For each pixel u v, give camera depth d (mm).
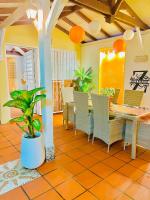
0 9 2803
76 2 2887
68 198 1938
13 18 3307
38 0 2439
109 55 5660
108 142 3033
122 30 4809
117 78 5484
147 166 2605
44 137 2697
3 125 4656
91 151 3104
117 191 2051
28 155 2453
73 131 4176
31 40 5109
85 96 3350
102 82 5883
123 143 3439
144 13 3779
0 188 2104
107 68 5723
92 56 5945
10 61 7828
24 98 2338
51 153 2762
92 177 2326
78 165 2629
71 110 4113
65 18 4914
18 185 2160
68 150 3137
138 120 2801
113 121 2998
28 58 6148
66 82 6102
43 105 2621
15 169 2508
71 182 2219
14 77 7992
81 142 3506
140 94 3684
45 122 2652
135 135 2795
